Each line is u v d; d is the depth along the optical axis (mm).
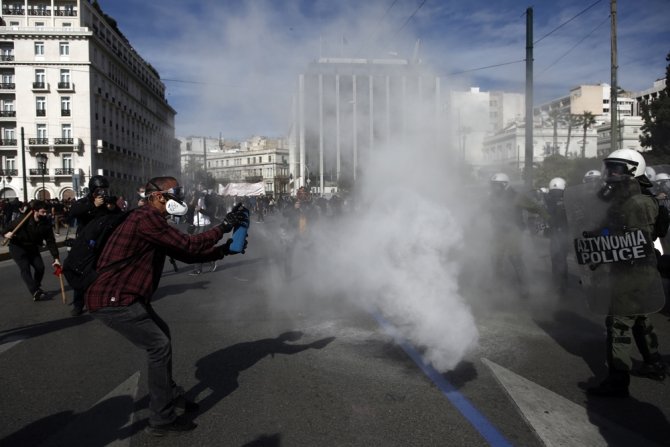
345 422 3004
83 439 2854
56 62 45562
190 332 5043
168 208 3027
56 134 46062
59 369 4016
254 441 2793
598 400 3281
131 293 2830
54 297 7219
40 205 6750
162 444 2779
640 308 3250
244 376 3781
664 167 7840
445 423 2977
